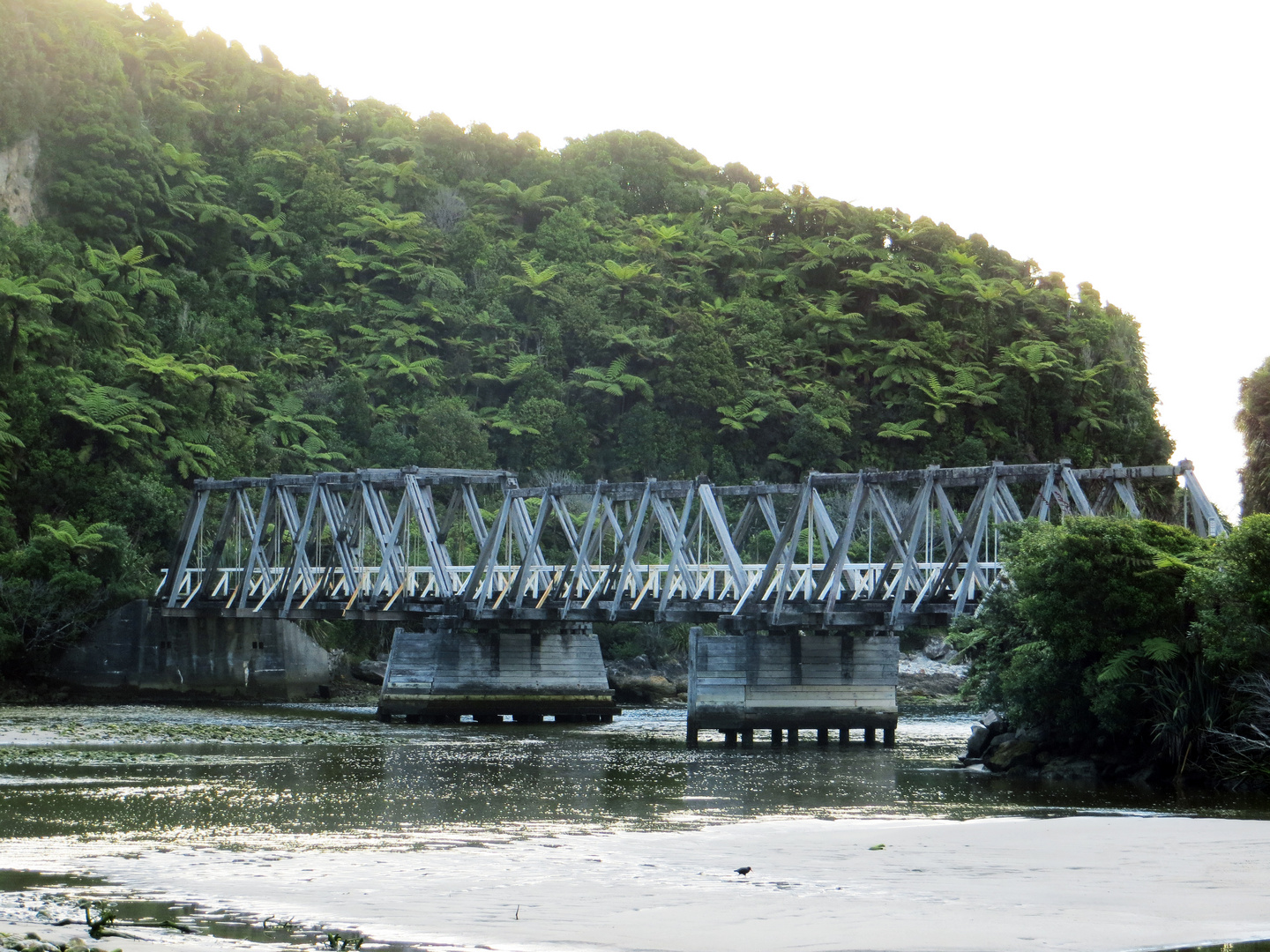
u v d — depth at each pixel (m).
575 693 62.78
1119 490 43.88
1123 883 19.09
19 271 85.50
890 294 139.62
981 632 41.44
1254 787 32.88
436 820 26.30
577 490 58.16
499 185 151.88
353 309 127.50
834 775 37.44
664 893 18.20
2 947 13.93
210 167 139.25
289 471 102.06
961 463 122.06
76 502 78.56
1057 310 143.00
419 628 85.50
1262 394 49.34
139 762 38.12
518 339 129.62
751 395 124.38
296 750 43.75
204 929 15.66
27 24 107.06
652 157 170.00
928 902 17.66
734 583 53.25
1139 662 34.81
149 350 95.19
